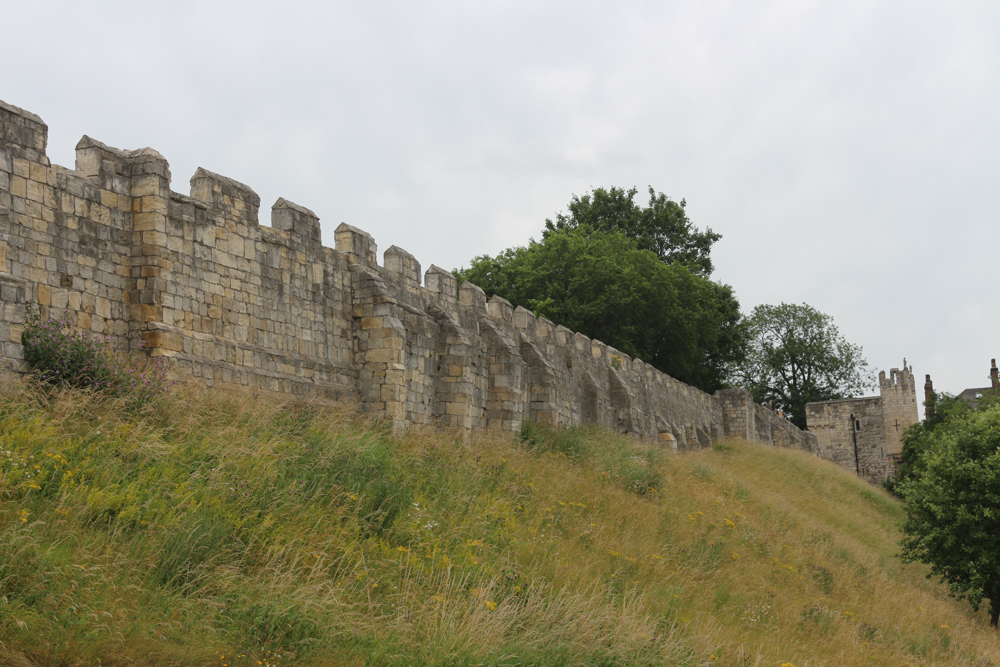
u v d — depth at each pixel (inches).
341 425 717.9
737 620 671.1
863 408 3011.8
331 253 878.4
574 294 1952.5
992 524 1081.4
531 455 970.1
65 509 414.3
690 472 1252.5
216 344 709.3
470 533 610.2
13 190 575.8
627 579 645.9
